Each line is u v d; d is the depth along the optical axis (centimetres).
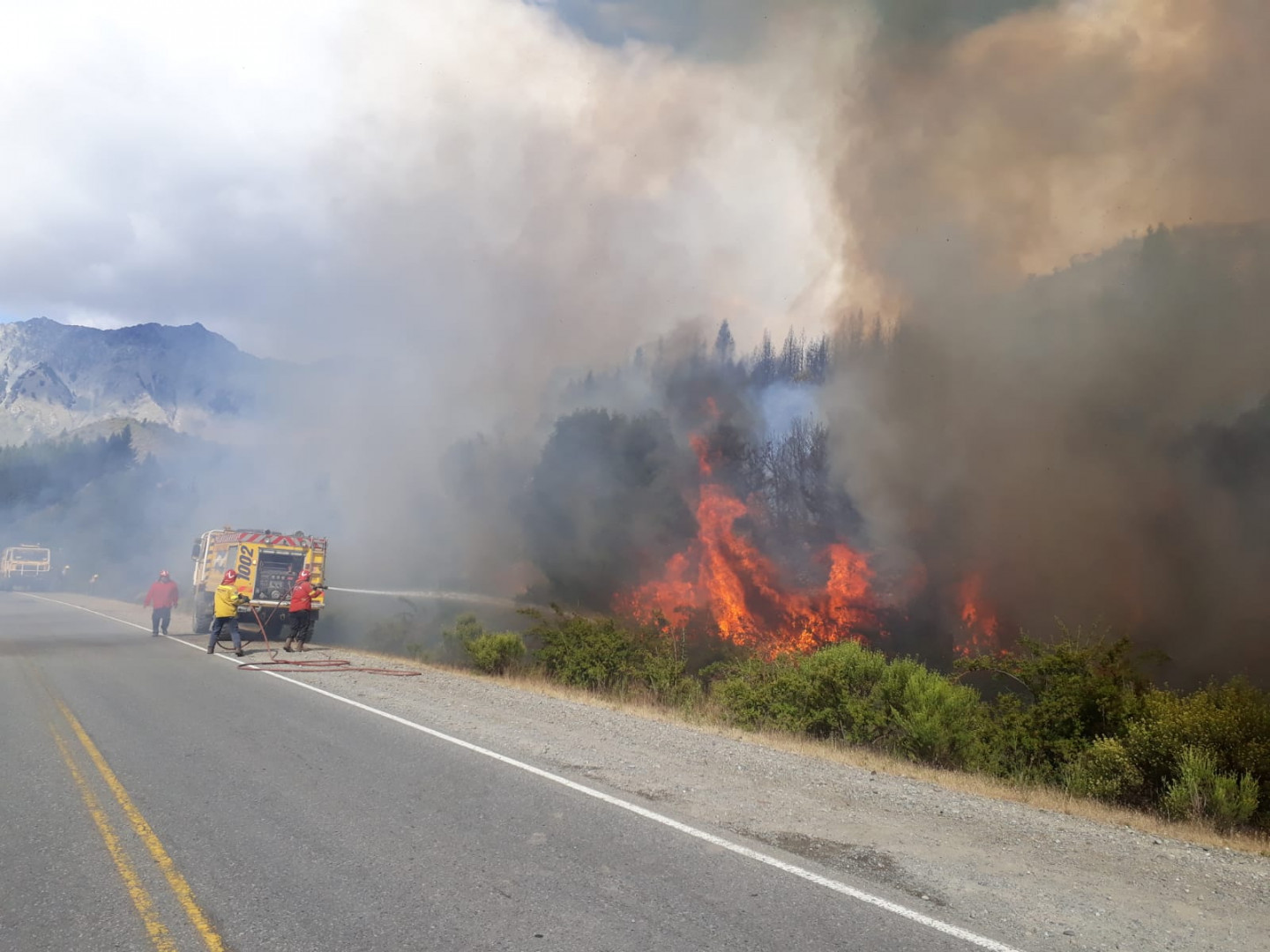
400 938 418
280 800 664
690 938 427
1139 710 1002
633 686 1595
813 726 1183
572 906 466
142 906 451
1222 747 842
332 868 516
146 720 1004
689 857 557
